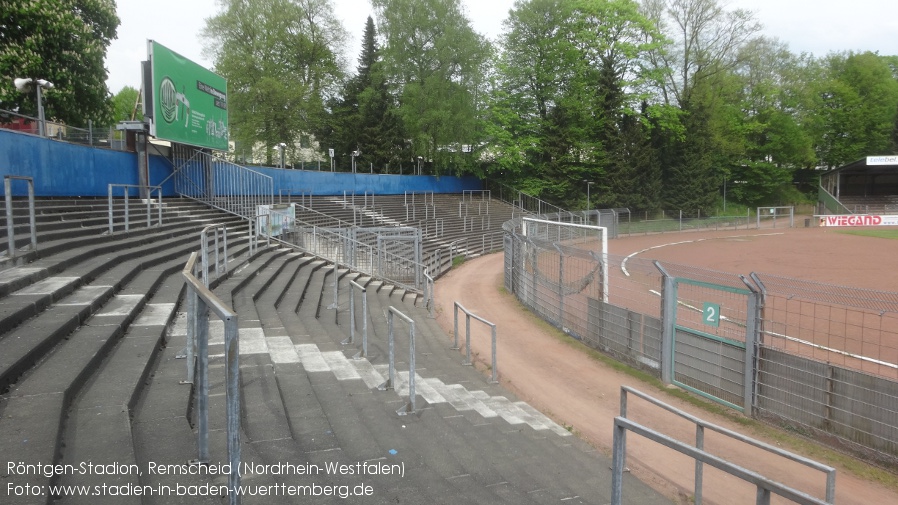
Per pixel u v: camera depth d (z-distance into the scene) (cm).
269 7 4444
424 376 925
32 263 848
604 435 757
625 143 5384
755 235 4553
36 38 2164
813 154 6494
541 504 475
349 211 3362
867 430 684
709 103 5769
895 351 1005
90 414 445
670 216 5734
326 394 678
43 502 311
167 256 1202
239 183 2267
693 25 5697
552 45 5291
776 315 1280
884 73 6794
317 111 4684
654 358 1041
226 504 354
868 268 2456
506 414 777
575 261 1351
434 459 545
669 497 581
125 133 1859
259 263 1477
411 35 4728
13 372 472
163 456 412
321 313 1272
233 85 4203
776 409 797
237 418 311
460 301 1881
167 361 619
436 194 4988
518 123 5538
